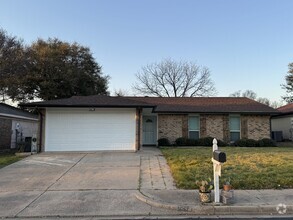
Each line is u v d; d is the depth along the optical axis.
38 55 35.06
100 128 16.70
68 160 13.30
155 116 22.83
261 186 8.39
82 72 37.59
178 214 6.48
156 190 8.18
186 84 43.81
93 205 7.05
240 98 26.50
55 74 35.22
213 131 22.36
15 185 9.05
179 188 8.40
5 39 32.22
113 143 16.64
